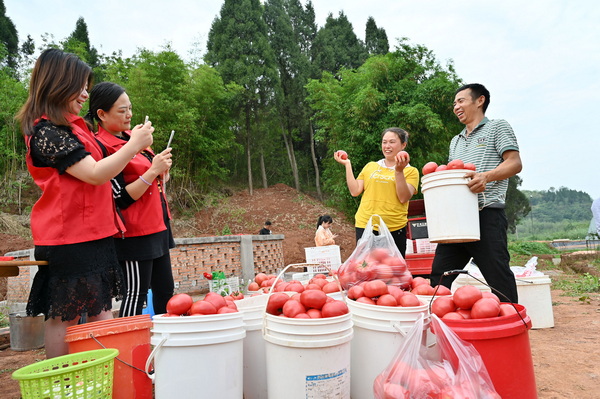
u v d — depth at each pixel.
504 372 2.10
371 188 4.64
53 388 1.91
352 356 2.55
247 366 2.58
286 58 32.53
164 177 3.70
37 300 2.58
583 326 4.65
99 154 2.85
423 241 6.61
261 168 31.12
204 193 25.75
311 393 2.07
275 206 26.23
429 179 3.40
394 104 17.83
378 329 2.40
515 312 2.25
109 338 2.38
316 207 26.77
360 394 2.49
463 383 1.87
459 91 4.09
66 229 2.46
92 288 2.47
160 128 21.36
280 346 2.15
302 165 33.78
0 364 4.27
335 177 22.55
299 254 18.52
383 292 2.67
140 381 2.42
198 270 10.30
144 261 3.21
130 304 3.12
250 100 28.11
